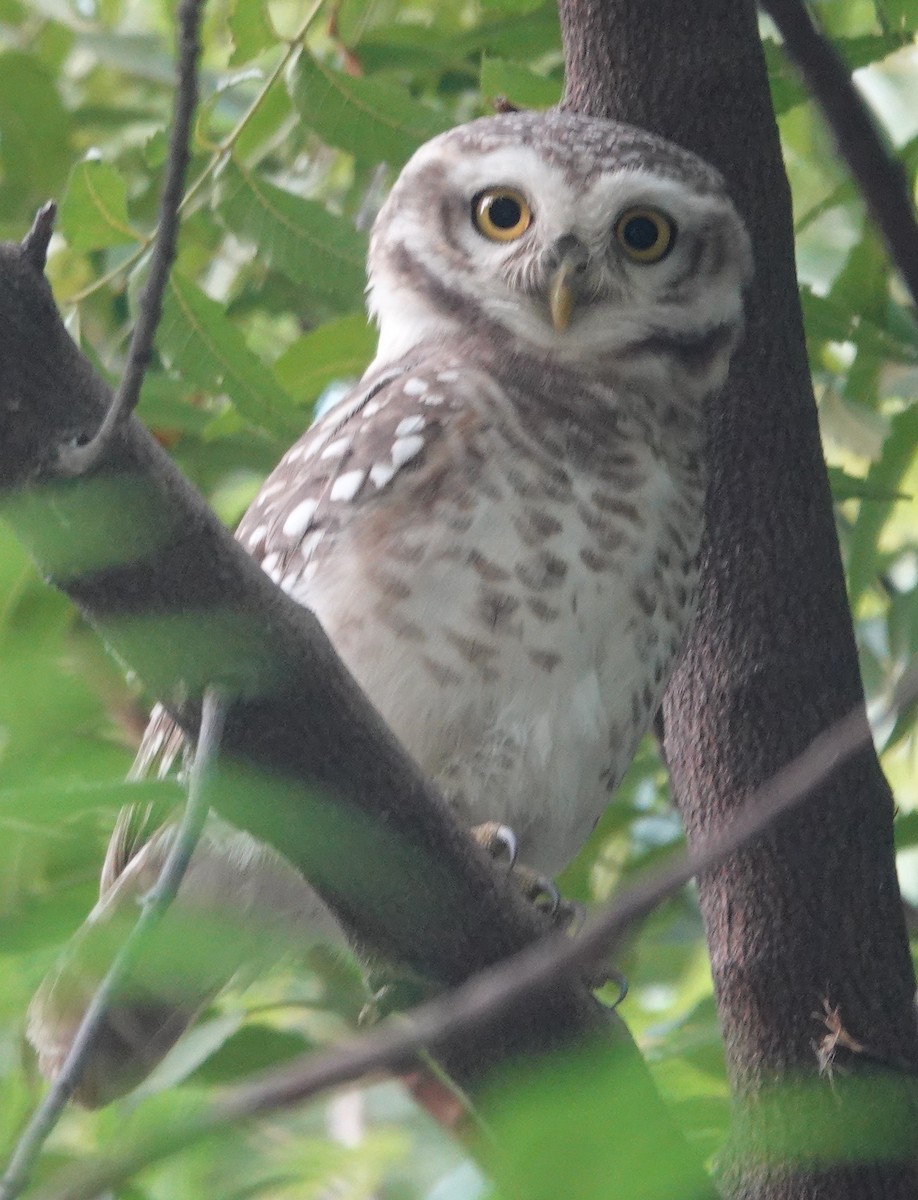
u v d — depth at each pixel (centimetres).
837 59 479
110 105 1085
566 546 674
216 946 356
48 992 376
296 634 482
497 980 357
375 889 514
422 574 662
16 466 442
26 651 344
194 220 1012
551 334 763
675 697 730
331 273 784
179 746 603
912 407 787
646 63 785
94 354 764
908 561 997
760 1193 580
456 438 687
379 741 503
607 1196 339
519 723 666
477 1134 537
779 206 779
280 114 787
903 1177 590
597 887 912
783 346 746
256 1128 559
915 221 490
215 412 852
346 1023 709
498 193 798
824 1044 641
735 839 371
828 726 692
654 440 729
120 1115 618
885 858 677
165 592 464
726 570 720
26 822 347
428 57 880
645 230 775
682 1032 739
